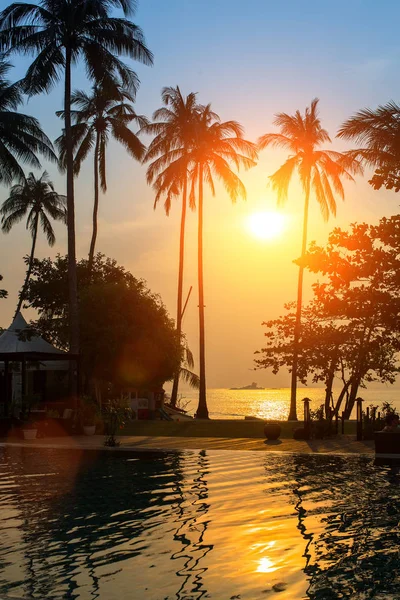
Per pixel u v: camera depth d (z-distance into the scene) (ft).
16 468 62.90
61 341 150.00
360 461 66.49
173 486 51.44
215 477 55.98
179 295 164.45
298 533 35.99
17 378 138.62
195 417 153.38
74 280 112.78
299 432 89.92
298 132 160.76
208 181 164.25
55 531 36.68
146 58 115.96
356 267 83.46
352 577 28.66
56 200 198.29
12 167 128.67
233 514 40.86
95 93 162.61
